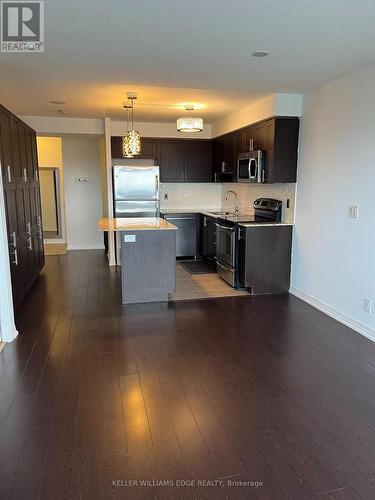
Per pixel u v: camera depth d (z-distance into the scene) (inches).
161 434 83.1
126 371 111.4
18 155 173.9
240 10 87.1
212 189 293.1
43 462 74.8
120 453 77.2
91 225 322.7
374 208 131.5
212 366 114.8
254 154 190.4
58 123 243.3
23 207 180.7
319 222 164.4
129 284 173.8
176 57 120.7
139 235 171.5
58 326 146.7
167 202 285.7
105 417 89.0
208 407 93.4
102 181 293.7
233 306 170.9
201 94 174.2
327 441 81.4
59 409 92.3
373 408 93.7
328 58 121.6
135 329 144.1
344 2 82.7
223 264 215.6
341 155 147.4
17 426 85.8
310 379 107.3
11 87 159.9
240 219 207.0
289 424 87.0
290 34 101.5
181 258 277.7
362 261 138.6
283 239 187.2
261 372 111.2
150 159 272.5
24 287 178.2
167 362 117.3
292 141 177.8
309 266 174.1
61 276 225.8
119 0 82.5
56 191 352.5
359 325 141.3
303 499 66.3
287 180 180.2
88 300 179.8
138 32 100.5
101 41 107.1
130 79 147.4
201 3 83.6
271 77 144.7
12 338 133.3
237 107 206.7
